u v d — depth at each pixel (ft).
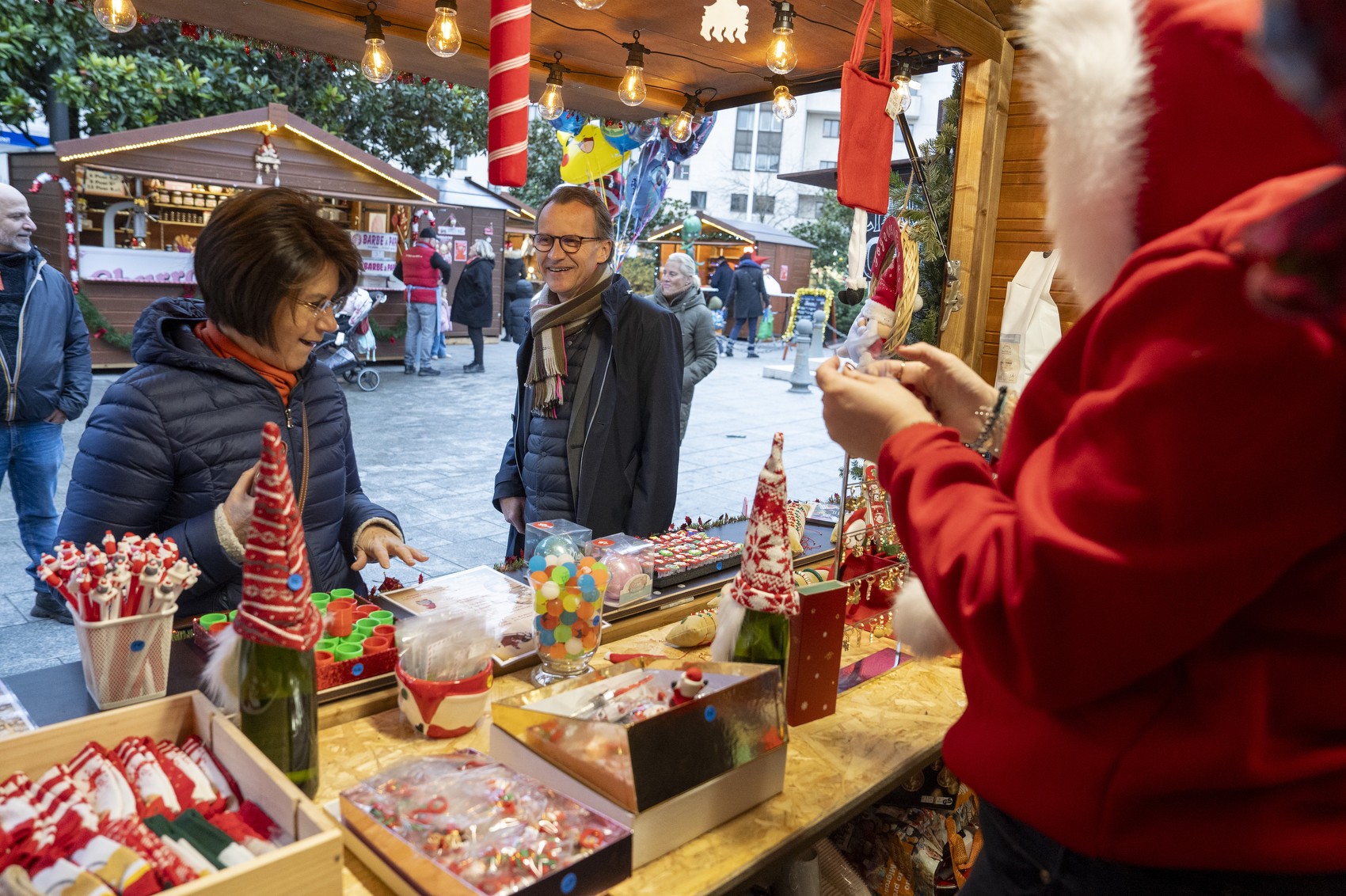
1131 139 2.35
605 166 14.98
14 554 15.87
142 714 3.95
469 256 53.93
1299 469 1.98
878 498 6.90
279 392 6.53
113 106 41.39
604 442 9.91
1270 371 1.95
